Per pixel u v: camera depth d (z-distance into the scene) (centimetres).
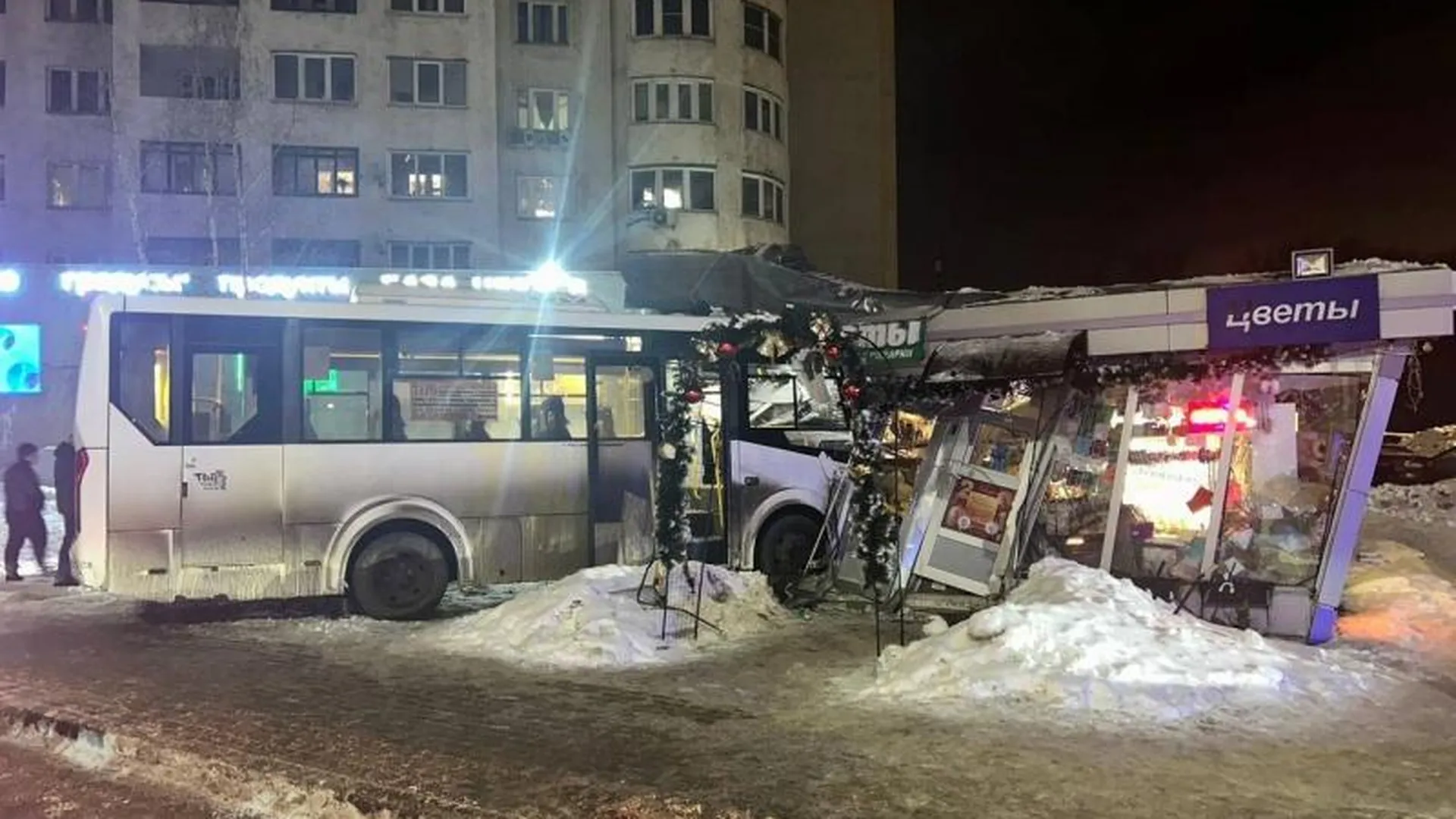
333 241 3800
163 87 3800
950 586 1130
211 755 643
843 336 1062
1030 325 1086
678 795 564
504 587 1398
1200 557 978
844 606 1161
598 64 4019
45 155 3784
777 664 897
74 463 1125
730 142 4019
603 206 4000
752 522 1292
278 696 800
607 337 1265
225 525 1110
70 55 3828
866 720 714
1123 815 529
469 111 3894
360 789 580
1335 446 950
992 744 650
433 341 1201
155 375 1107
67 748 707
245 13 3769
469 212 3878
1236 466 982
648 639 948
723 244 3972
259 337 1141
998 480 1127
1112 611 830
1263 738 657
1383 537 1717
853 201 4834
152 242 3722
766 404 1323
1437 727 676
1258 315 952
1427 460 2725
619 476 1259
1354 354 932
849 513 1188
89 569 1083
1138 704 717
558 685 832
